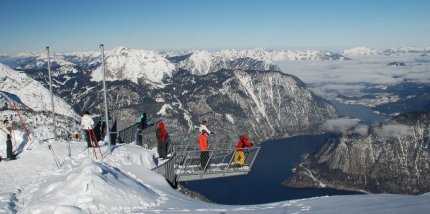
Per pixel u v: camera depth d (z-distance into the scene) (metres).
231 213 16.08
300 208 16.25
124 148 25.84
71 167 21.28
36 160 23.09
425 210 12.97
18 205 15.88
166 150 27.38
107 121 24.12
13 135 26.70
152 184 20.97
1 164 22.23
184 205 17.98
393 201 15.62
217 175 26.41
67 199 15.91
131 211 16.22
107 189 16.86
